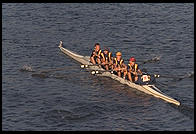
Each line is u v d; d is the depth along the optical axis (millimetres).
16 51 187125
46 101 147875
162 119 138375
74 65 176625
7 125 135000
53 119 138000
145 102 147500
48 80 162500
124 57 182125
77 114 140375
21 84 159125
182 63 175875
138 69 156750
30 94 152250
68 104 146125
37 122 136500
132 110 143000
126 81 158375
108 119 138375
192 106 145250
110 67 165875
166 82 160375
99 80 163000
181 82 160375
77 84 159875
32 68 172250
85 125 135375
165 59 179250
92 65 164625
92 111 142125
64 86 158250
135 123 136500
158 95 149625
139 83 154125
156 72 168375
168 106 145000
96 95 152000
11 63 175625
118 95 151875
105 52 168000
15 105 145500
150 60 176750
